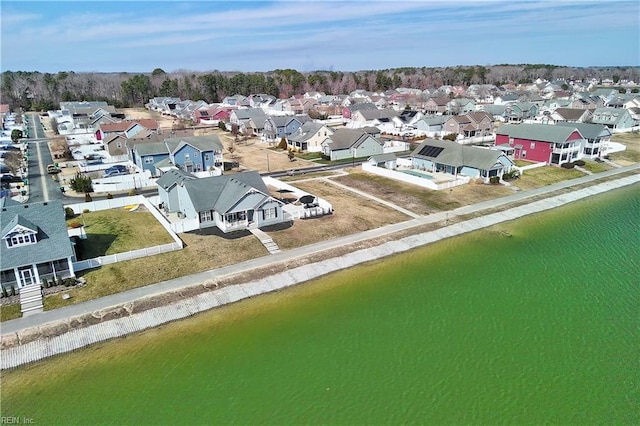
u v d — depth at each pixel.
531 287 37.44
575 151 77.00
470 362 28.00
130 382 26.72
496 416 23.72
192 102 161.00
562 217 54.25
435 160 70.44
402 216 52.41
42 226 37.31
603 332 31.03
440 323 32.28
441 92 185.38
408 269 40.84
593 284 37.88
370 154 85.62
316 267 40.41
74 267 37.66
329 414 23.92
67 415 24.28
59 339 30.16
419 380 26.41
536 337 30.50
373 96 180.25
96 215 51.91
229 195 47.62
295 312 34.03
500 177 66.12
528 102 141.50
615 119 109.50
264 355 28.95
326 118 139.38
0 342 29.42
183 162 70.88
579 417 23.69
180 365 28.12
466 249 45.06
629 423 23.31
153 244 43.34
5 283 34.69
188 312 33.72
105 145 88.19
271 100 179.00
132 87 186.88
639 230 50.09
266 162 80.38
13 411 24.70
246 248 42.97
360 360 28.28
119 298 34.56
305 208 51.78
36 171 73.94
